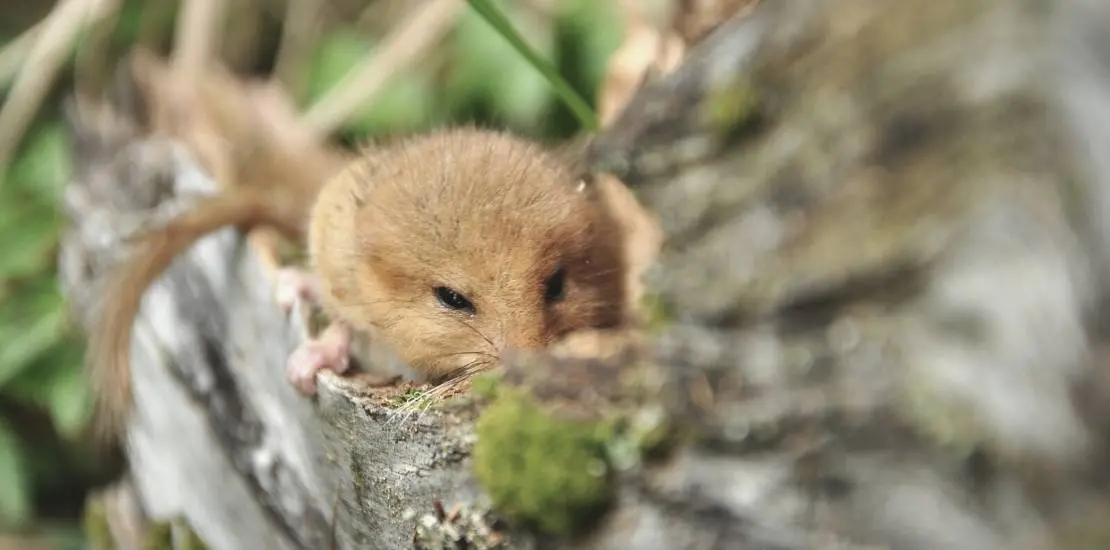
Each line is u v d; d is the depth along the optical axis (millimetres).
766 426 466
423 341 507
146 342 544
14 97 604
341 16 660
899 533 460
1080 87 453
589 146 510
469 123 542
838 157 467
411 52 593
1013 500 456
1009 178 458
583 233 504
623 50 536
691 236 477
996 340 457
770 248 470
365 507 492
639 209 493
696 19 514
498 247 504
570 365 476
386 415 486
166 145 565
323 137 593
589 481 470
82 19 609
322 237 519
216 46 635
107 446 569
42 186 598
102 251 558
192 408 534
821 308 466
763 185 471
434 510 481
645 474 469
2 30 712
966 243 459
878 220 464
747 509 465
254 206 533
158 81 589
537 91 580
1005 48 458
